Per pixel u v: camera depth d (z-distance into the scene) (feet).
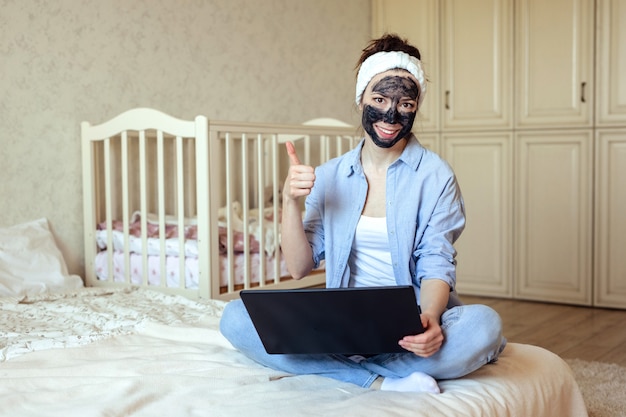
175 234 10.62
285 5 13.92
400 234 5.77
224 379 5.49
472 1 14.05
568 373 6.16
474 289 14.33
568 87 13.17
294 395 5.11
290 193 5.64
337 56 15.08
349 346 5.25
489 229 14.11
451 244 5.82
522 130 13.66
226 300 9.97
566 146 13.26
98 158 11.02
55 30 10.51
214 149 9.65
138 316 7.84
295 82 14.20
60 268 10.12
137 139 11.69
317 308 4.95
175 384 5.40
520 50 13.61
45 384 5.48
